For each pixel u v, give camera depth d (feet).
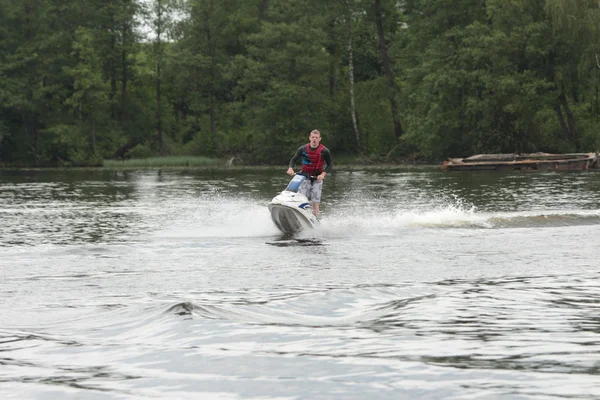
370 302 28.60
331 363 18.45
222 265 42.01
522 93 226.38
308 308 27.22
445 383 16.43
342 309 26.99
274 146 287.89
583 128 251.19
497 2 237.45
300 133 287.89
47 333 23.31
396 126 293.02
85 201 97.91
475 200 92.17
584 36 211.61
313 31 285.64
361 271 39.19
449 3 264.11
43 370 18.22
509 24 237.25
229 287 34.17
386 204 87.97
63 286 34.86
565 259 42.86
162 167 268.00
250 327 23.22
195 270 40.04
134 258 45.16
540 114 235.40
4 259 44.62
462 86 239.30
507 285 33.01
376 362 18.54
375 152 292.81
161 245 51.60
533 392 15.60
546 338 21.56
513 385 16.16
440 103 244.42
